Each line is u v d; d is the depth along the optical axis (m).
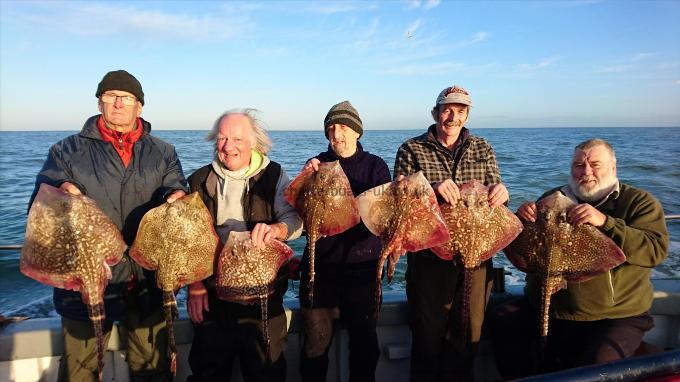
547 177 22.20
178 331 3.79
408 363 4.24
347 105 3.96
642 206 3.61
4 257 10.73
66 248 3.02
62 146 3.42
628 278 3.55
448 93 4.00
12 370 3.66
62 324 3.48
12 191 19.02
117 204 3.45
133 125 3.59
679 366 2.24
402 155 4.25
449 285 3.74
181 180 3.75
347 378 4.15
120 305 3.46
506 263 9.11
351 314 3.71
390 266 3.40
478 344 4.17
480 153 4.14
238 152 3.47
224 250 3.39
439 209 3.49
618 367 2.18
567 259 3.46
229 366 3.63
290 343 4.05
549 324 3.80
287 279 3.75
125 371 3.81
